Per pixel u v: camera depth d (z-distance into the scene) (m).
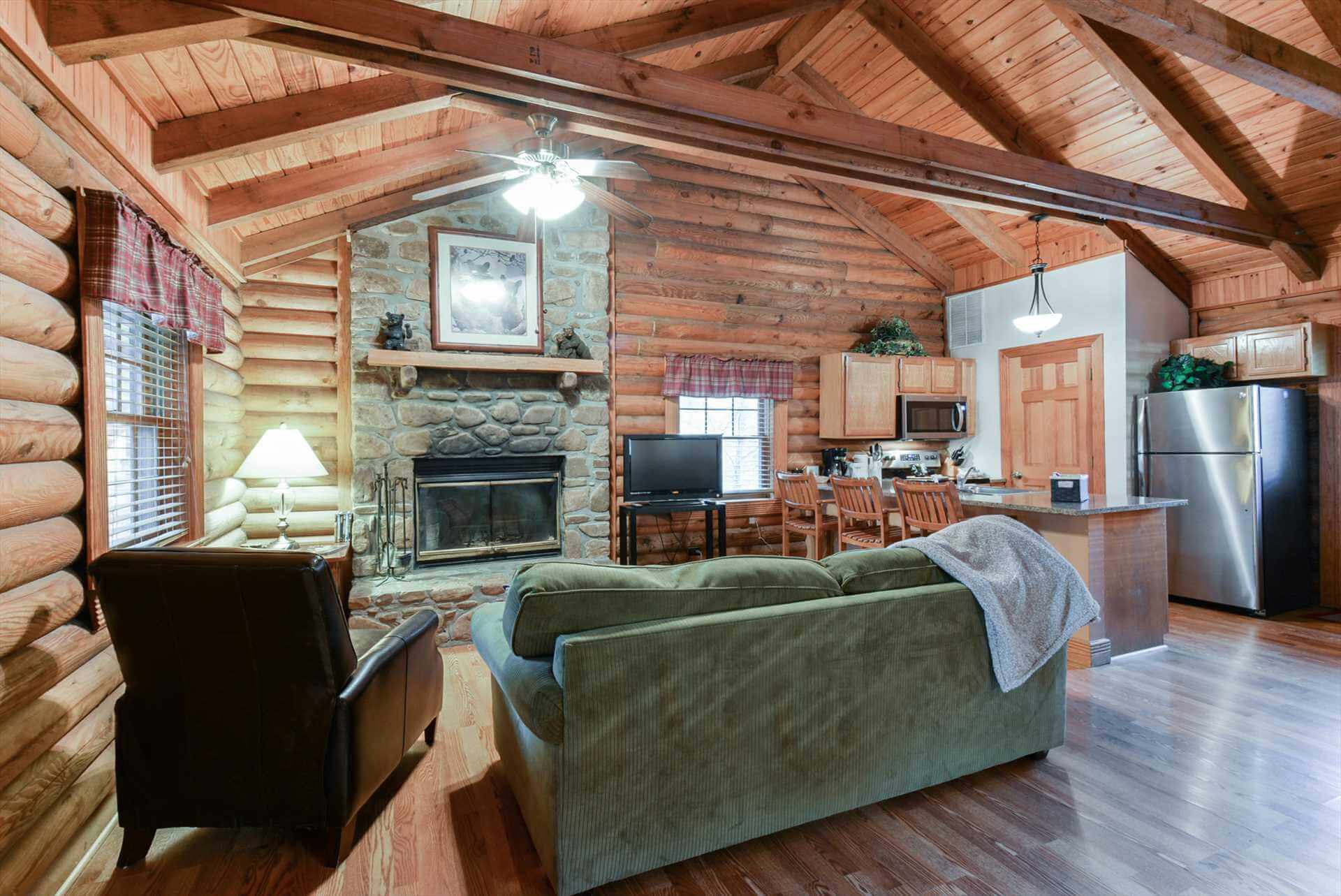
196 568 1.67
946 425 6.04
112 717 2.25
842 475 5.83
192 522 3.10
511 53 2.37
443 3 2.55
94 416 2.12
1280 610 4.47
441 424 4.38
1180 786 2.21
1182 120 3.96
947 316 6.63
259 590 1.69
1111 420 5.19
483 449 4.50
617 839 1.68
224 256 3.47
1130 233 5.10
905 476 6.10
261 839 1.97
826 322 6.07
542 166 2.84
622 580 1.81
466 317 4.46
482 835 1.99
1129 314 5.12
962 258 6.40
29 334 1.80
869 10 4.07
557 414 4.69
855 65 4.64
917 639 2.09
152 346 2.80
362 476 4.18
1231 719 2.73
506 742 2.17
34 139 1.75
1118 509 3.39
